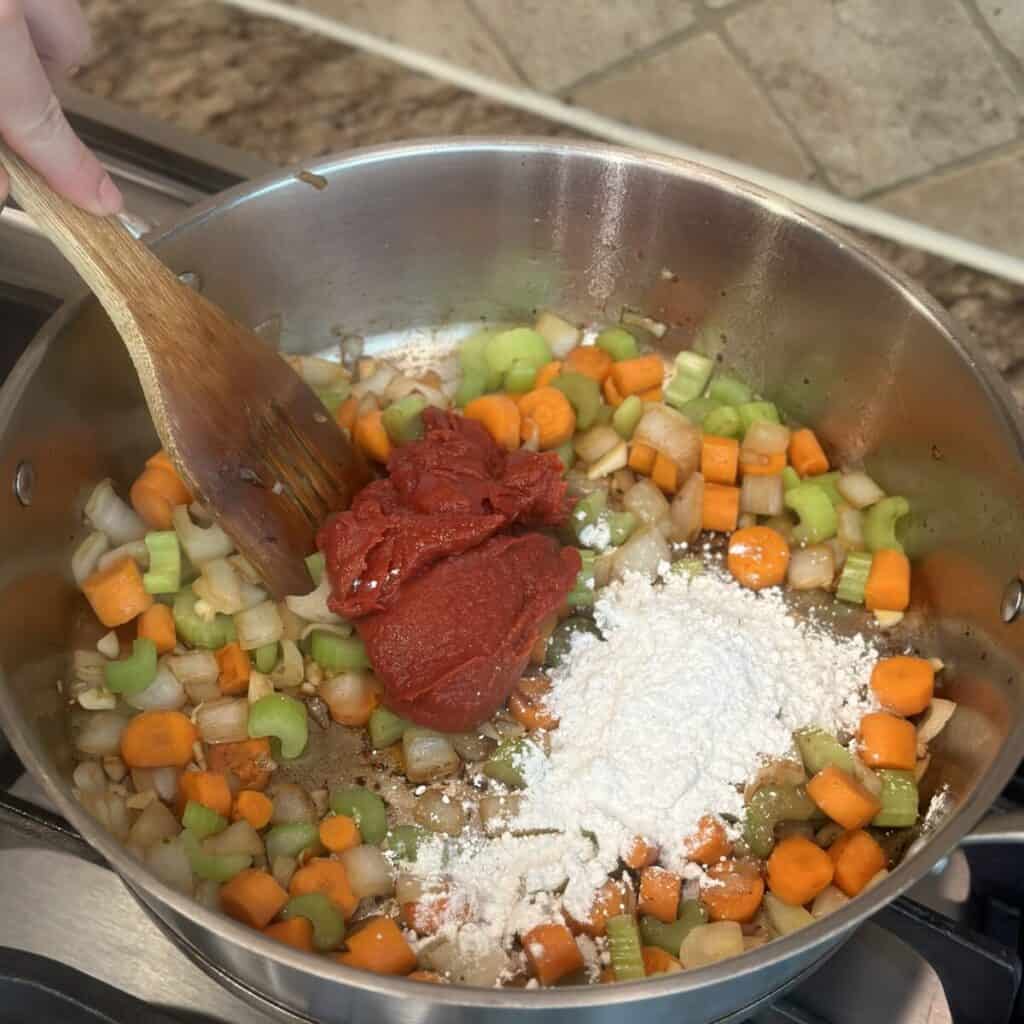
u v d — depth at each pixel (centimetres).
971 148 44
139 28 53
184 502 40
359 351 46
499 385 45
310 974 24
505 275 44
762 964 24
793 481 43
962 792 34
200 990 30
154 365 32
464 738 36
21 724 28
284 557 36
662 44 46
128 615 38
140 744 35
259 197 39
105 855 25
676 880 33
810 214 38
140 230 41
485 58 50
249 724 35
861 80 44
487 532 36
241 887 32
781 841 34
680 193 40
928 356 37
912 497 40
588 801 34
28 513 35
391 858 34
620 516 41
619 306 45
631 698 35
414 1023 27
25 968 29
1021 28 40
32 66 27
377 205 41
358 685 37
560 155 39
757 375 44
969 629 37
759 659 37
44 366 34
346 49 53
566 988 24
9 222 40
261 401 35
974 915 32
